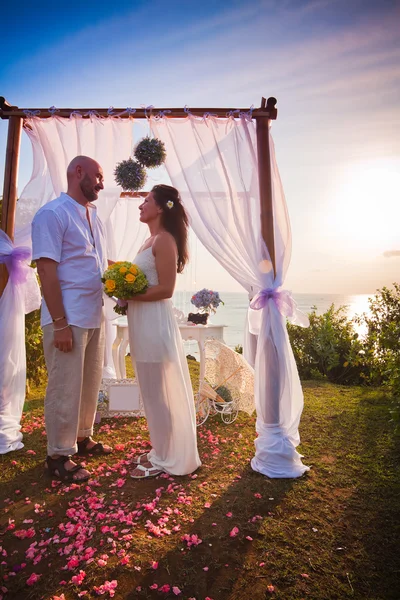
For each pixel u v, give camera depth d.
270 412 3.04
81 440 3.38
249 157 3.16
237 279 3.24
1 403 3.43
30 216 3.48
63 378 2.89
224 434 3.92
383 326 5.76
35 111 3.33
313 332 6.58
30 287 3.60
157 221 3.04
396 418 3.58
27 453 3.35
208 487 2.77
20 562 2.02
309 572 1.93
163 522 2.32
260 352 3.10
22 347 3.56
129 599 1.77
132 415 4.39
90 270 3.01
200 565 1.98
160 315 2.95
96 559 2.01
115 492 2.71
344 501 2.57
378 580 1.87
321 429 3.89
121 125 3.37
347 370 6.27
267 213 3.09
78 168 2.99
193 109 3.14
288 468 2.95
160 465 2.98
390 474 2.93
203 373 4.82
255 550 2.09
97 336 3.22
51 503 2.58
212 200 3.12
